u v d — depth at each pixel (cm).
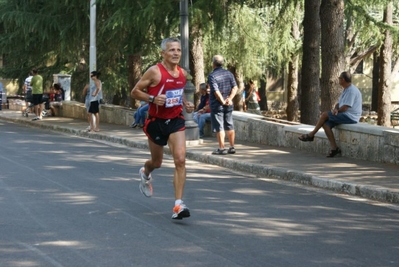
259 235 838
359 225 911
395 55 3791
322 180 1224
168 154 1739
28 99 3112
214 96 1584
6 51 3247
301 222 921
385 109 3372
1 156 1585
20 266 693
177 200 902
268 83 5981
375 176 1253
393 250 780
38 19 2902
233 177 1341
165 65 899
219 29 2217
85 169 1398
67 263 704
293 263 716
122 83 3609
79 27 2875
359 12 2603
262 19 3069
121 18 2280
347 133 1515
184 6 1831
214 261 716
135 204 1018
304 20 2328
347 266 710
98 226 870
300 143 1675
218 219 924
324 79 2016
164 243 788
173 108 908
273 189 1199
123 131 2309
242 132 1933
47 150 1761
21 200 1037
